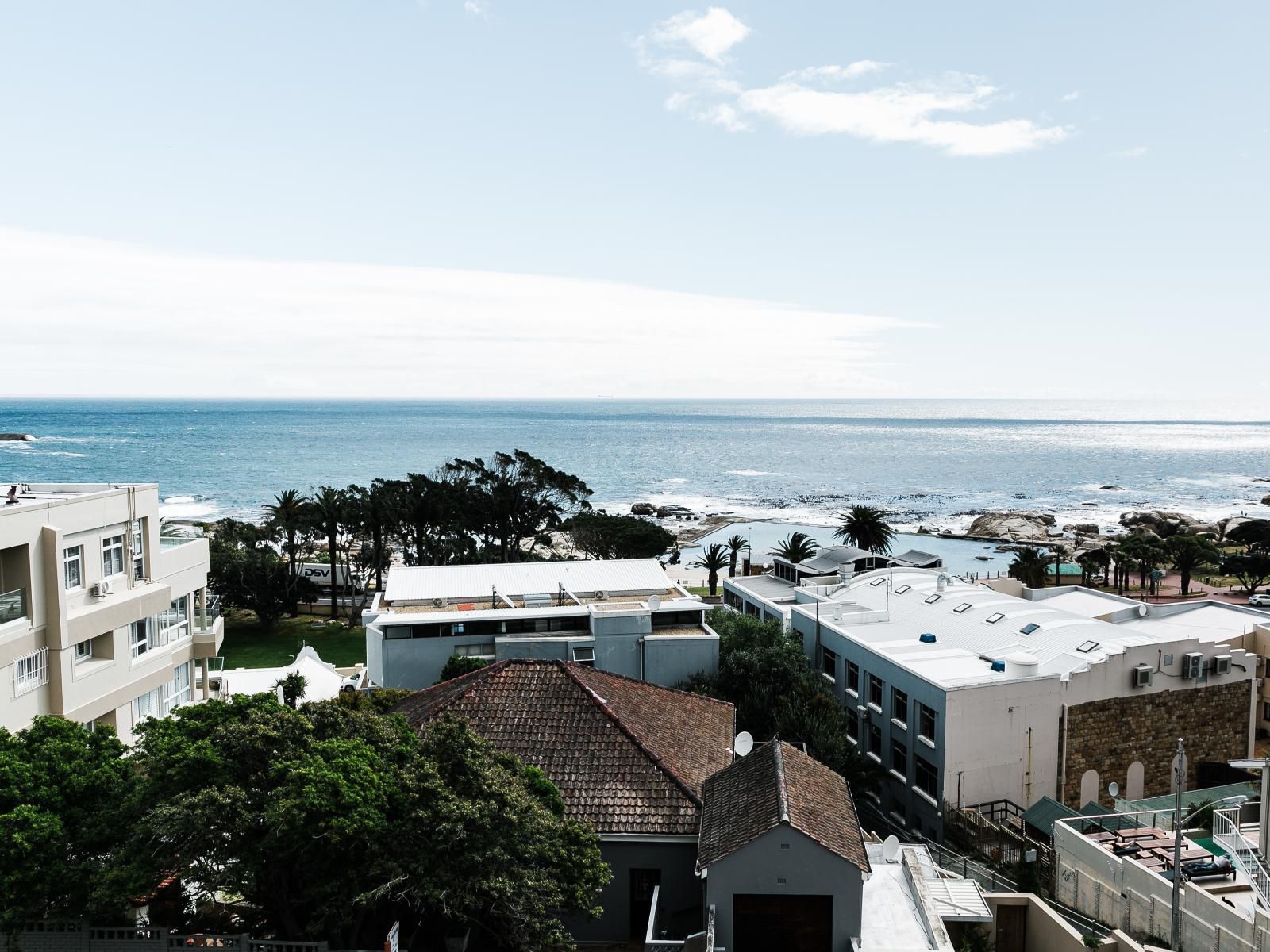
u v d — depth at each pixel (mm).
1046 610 51125
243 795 19484
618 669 44406
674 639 44750
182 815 18766
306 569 96500
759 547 148500
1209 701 45312
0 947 20656
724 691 44375
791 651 47344
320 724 22609
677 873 26391
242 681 49656
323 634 78312
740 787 25703
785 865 21891
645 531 100375
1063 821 34594
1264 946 22922
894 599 57719
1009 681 41094
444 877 19969
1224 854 29766
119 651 34094
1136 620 57938
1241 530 134625
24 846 18656
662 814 26797
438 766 21969
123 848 19812
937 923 23047
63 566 30891
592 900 22969
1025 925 26406
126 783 21484
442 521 95312
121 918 21188
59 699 30625
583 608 45188
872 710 46812
